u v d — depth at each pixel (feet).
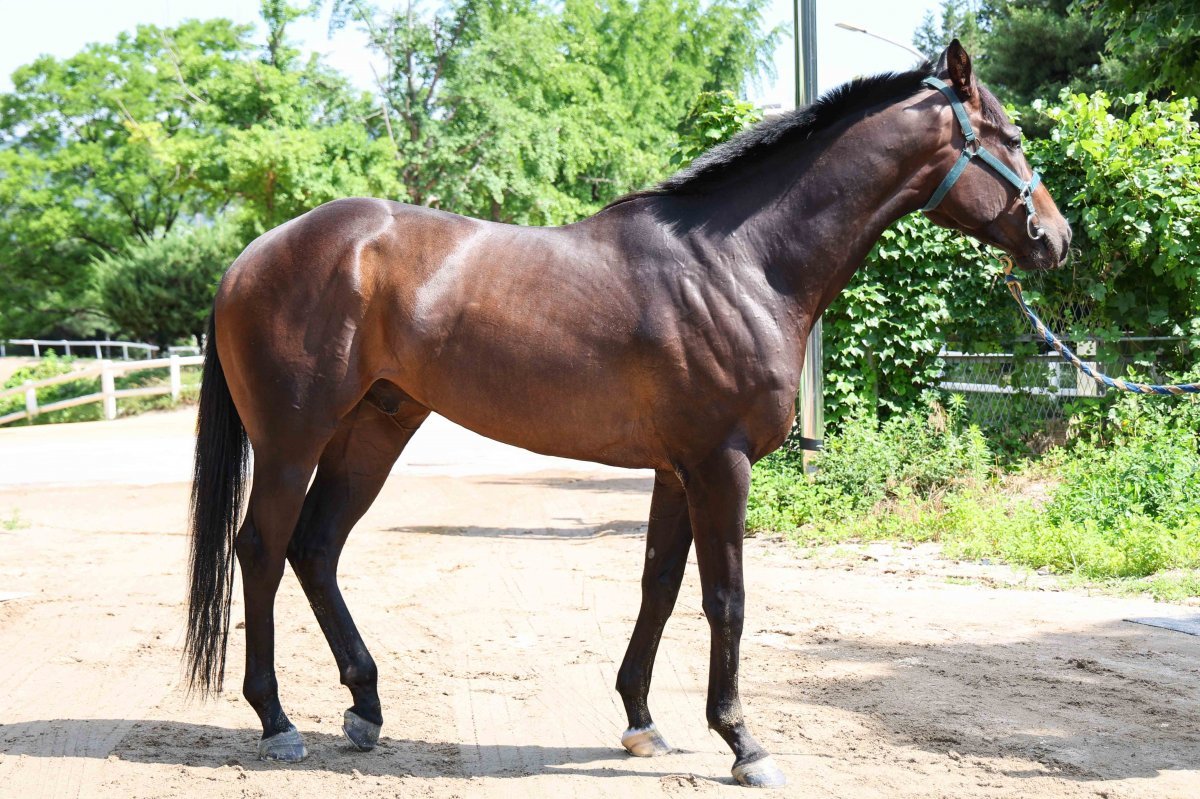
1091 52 73.15
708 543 11.62
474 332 11.73
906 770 11.81
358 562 25.35
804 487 29.55
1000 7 82.07
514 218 102.12
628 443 11.89
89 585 22.74
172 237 112.47
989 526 25.61
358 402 12.65
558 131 104.63
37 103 116.57
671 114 137.59
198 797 10.97
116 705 14.32
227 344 12.31
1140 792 11.12
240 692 15.02
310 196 87.61
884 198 12.23
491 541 28.40
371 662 12.69
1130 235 31.30
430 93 98.84
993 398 33.47
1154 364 32.73
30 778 11.48
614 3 135.85
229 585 12.55
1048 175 32.58
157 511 34.86
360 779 11.53
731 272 11.69
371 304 11.95
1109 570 22.06
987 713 13.79
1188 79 40.09
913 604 19.99
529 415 11.84
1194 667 15.78
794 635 17.90
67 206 113.70
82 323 128.06
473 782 11.55
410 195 98.58
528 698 14.65
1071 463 28.27
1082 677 15.37
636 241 11.91
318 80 98.48
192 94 99.14
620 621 19.13
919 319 31.89
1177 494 24.99
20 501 37.22
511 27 100.42
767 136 12.13
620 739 12.94
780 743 12.74
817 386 30.07
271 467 12.00
